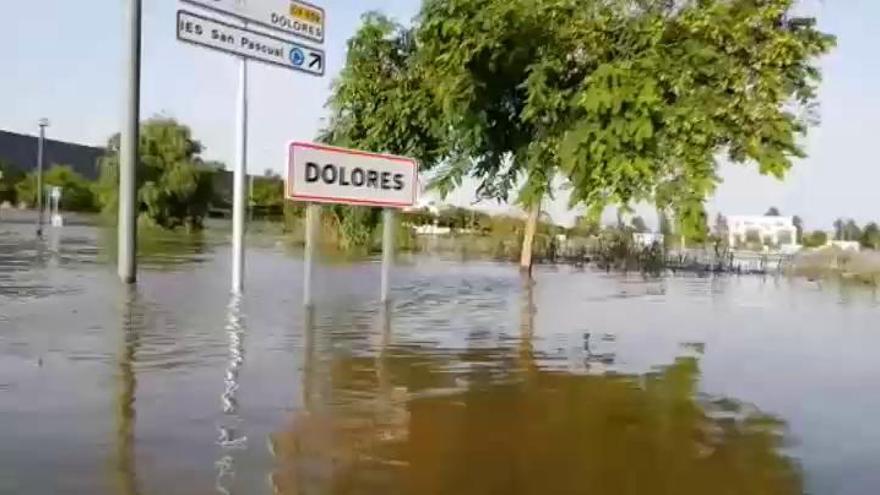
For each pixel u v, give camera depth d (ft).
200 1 35.45
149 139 154.20
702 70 45.01
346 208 75.00
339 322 35.55
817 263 92.27
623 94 44.98
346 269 70.03
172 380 22.34
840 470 16.21
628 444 17.74
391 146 65.57
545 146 55.93
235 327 32.45
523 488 14.79
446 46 54.80
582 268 87.81
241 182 41.29
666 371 26.35
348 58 67.00
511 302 47.14
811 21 46.39
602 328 36.58
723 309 47.37
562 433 18.52
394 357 27.55
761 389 23.84
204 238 123.44
